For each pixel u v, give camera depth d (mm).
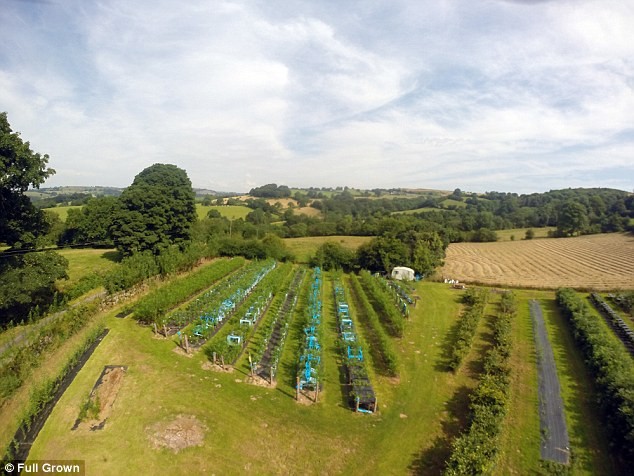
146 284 38969
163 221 49062
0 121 25266
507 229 120312
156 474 14320
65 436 16094
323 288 45812
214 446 15938
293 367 23375
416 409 19500
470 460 13562
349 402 19828
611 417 17641
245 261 63031
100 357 23422
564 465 15414
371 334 29719
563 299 37125
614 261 68188
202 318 29500
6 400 18062
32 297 30531
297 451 15977
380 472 14945
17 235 27766
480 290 42281
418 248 55844
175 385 20594
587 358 24750
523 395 20969
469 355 26109
